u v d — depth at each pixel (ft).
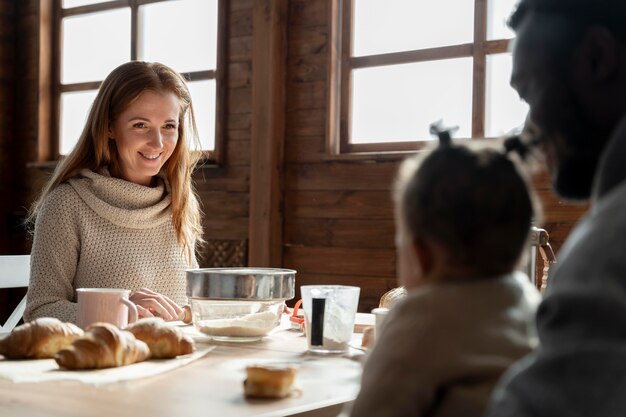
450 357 2.73
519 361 2.74
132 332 4.61
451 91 11.26
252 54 13.08
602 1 2.55
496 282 2.92
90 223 7.13
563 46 2.61
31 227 15.89
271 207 12.60
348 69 12.25
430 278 3.01
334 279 12.25
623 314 2.12
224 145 13.47
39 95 15.98
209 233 13.61
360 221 11.99
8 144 16.38
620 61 2.54
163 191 7.66
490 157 2.91
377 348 2.93
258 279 5.32
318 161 12.41
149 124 7.30
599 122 2.62
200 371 4.29
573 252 2.32
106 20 15.38
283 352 4.99
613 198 2.34
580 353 2.13
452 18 11.30
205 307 5.33
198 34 14.10
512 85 2.88
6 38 16.34
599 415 2.07
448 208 2.84
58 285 6.89
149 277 7.32
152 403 3.51
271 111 12.58
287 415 3.40
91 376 4.03
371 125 12.09
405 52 11.64
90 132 7.47
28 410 3.34
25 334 4.53
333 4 12.23
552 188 2.90
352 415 2.84
